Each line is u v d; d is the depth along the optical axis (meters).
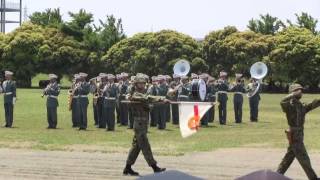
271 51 139.75
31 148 35.59
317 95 120.38
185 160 30.86
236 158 31.70
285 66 137.88
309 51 135.88
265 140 40.62
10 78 50.94
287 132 23.25
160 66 141.88
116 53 147.88
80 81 49.97
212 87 55.53
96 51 158.88
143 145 25.53
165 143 38.59
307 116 66.50
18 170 27.62
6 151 34.28
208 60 147.00
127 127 52.12
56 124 50.34
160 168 26.06
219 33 145.88
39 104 82.19
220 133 46.12
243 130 49.06
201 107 19.88
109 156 32.38
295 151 23.03
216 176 26.16
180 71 55.84
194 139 41.28
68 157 31.89
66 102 88.38
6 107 50.62
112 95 48.44
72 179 25.33
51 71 157.00
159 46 141.88
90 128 50.78
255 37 143.25
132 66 145.38
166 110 54.69
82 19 161.25
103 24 166.38
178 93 53.56
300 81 138.38
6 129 48.22
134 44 146.25
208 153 33.69
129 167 26.31
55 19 178.12
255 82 59.72
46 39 156.75
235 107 57.75
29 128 49.41
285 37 138.00
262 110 77.12
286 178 6.50
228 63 144.62
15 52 154.75
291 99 22.98
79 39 160.88
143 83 25.61
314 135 44.12
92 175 26.33
